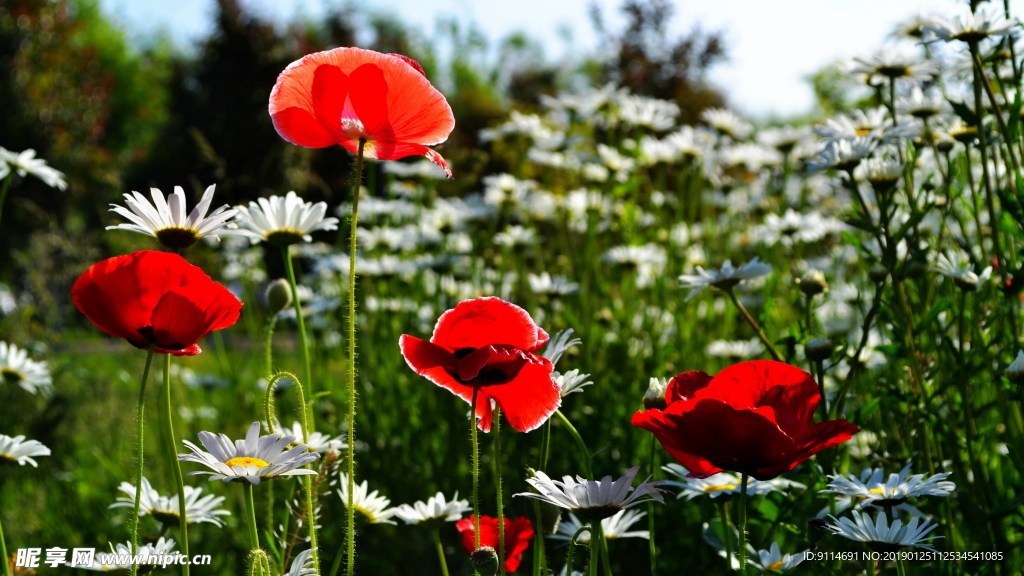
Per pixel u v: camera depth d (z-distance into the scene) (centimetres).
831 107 577
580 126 770
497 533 226
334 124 179
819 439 156
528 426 184
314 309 511
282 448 179
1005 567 253
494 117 1839
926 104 349
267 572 180
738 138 612
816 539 216
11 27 1673
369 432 426
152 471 443
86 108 1736
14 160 377
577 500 170
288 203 272
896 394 269
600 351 444
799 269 483
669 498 338
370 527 386
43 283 688
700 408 151
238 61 1673
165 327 172
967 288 277
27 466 493
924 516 254
